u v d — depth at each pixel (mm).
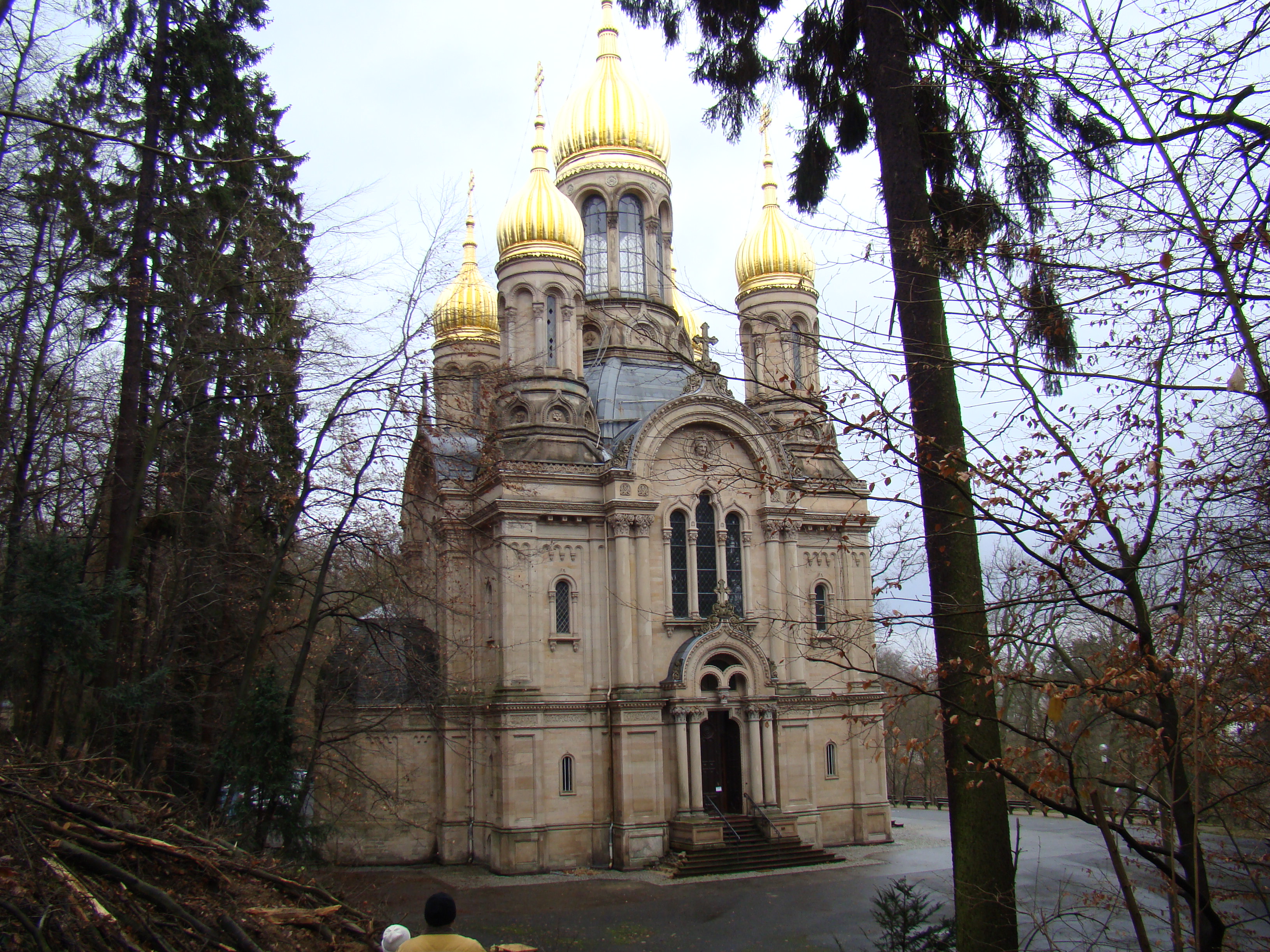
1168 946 30359
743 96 20938
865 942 33250
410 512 40531
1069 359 14406
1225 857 15594
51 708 25828
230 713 31688
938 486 17203
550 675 48906
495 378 43125
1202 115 12172
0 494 28688
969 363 13695
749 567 52906
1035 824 64250
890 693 16562
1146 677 12930
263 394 31750
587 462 51844
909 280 17453
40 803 15055
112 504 28578
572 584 50125
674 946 33250
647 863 47312
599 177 63469
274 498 35188
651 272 63344
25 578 22891
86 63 28188
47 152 27000
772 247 60688
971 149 17016
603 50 65500
